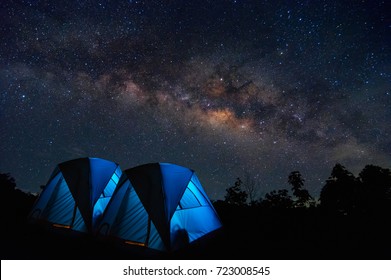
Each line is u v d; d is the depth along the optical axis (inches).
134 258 196.9
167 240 199.5
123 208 226.7
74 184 256.7
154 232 208.8
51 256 195.8
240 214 387.5
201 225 252.8
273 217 371.9
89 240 231.9
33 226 258.1
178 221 224.8
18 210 334.3
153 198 217.8
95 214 252.4
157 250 200.2
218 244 240.5
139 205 224.1
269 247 237.1
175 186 234.1
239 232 284.5
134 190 228.8
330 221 349.7
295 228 309.7
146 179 230.5
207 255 211.5
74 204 255.3
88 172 268.2
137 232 212.4
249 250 227.9
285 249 232.4
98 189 261.1
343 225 327.0
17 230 253.8
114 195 239.0
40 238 235.0
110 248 213.5
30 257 192.4
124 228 217.3
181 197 229.1
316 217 377.1
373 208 417.4
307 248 235.9
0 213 311.7
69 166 270.7
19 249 207.2
